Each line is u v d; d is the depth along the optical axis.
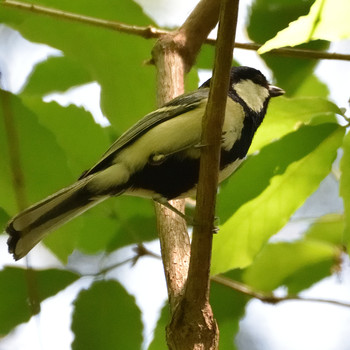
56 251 7.61
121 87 8.09
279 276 8.59
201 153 5.89
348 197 6.73
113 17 7.88
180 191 7.45
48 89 8.30
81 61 8.03
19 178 6.61
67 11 7.82
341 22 5.58
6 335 7.20
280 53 7.76
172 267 6.60
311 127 6.83
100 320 7.31
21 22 7.82
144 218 8.16
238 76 8.31
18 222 6.69
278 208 7.09
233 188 7.05
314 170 6.93
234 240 7.17
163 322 7.70
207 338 5.95
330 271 8.57
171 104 7.56
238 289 8.26
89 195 7.22
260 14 8.11
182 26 8.21
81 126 7.81
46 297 7.18
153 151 7.32
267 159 6.95
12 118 6.59
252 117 7.81
